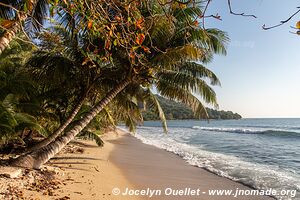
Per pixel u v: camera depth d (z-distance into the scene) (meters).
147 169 12.53
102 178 9.45
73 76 11.23
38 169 8.24
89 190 7.59
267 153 19.59
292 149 22.00
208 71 11.80
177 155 17.77
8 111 9.05
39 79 11.32
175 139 32.31
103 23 3.06
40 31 7.38
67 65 10.41
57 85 12.05
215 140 30.69
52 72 10.50
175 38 10.22
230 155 18.23
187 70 11.89
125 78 9.88
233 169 12.98
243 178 11.10
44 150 8.59
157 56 9.52
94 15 2.96
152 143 26.67
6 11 6.96
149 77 9.69
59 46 9.93
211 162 14.98
